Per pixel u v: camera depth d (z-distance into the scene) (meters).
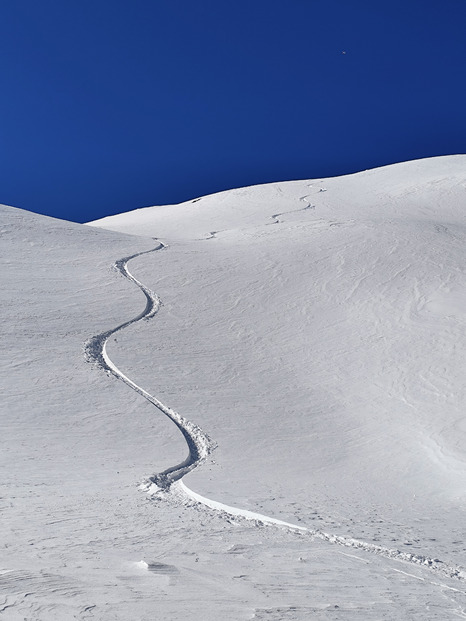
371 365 21.94
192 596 4.48
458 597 5.50
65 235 36.50
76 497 10.36
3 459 14.00
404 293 27.50
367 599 5.05
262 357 23.06
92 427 16.95
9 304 25.72
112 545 6.48
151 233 45.59
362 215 45.19
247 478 13.15
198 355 22.94
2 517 8.22
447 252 32.62
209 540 7.14
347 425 18.25
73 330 24.06
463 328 23.64
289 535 7.89
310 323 25.64
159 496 10.88
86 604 3.94
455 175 58.03
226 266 32.25
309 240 36.12
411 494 12.55
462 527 9.30
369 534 8.19
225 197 57.56
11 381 19.70
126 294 28.19
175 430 17.08
